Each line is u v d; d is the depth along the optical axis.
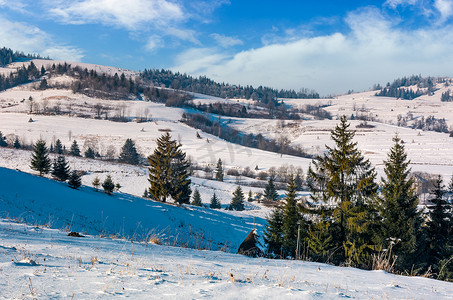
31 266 2.50
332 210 19.02
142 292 1.99
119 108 146.38
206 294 2.02
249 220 43.03
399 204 16.92
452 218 21.42
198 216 37.12
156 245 6.21
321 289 2.73
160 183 42.12
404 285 3.53
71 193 30.75
